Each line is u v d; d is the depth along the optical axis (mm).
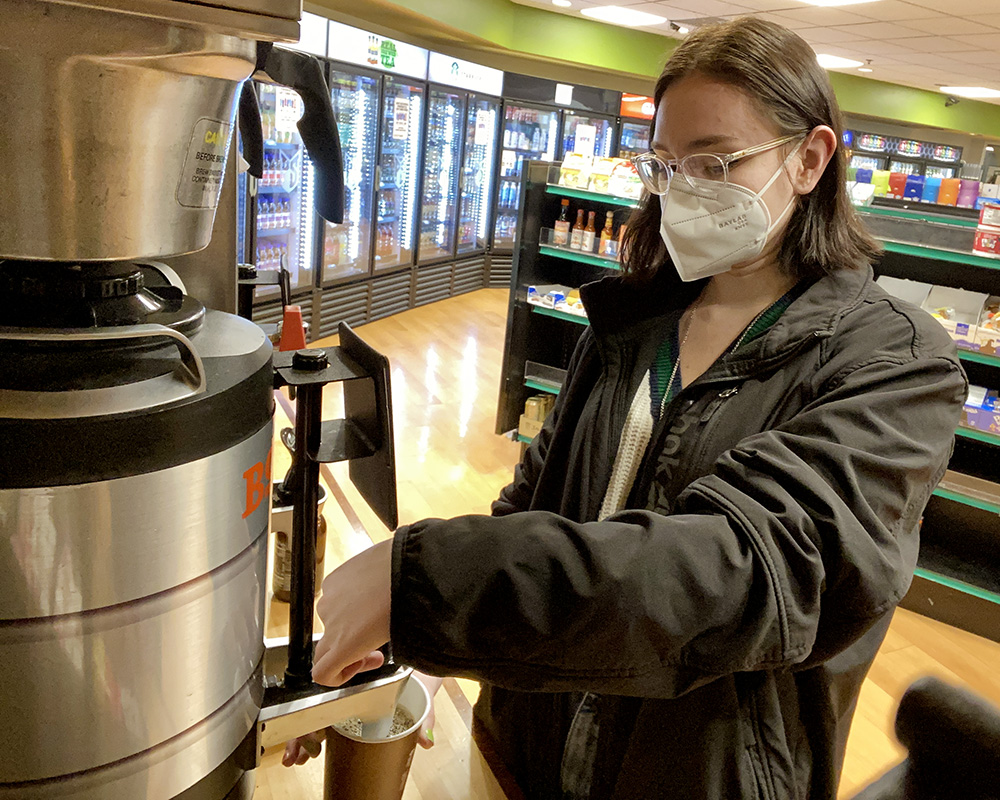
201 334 750
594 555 666
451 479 4125
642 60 9789
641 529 708
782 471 755
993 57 8516
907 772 456
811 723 988
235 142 970
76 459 560
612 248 4094
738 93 987
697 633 686
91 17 519
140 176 590
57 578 583
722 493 760
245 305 1402
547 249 4363
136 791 676
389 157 7613
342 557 1641
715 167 1019
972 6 6535
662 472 1068
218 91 629
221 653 709
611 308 1226
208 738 719
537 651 674
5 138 543
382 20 7867
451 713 1368
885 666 2936
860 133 13047
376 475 760
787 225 1083
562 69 10398
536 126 9945
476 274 9609
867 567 728
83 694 622
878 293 1005
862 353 924
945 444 832
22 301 643
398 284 7938
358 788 922
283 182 6203
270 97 5898
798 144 1021
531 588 663
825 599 768
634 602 659
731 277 1144
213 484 647
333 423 827
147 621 632
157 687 657
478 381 5953
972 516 3441
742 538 719
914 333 919
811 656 820
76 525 574
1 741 612
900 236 3018
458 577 665
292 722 808
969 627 3246
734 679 947
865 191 3629
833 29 8156
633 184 3949
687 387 1059
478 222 9656
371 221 7211
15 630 586
